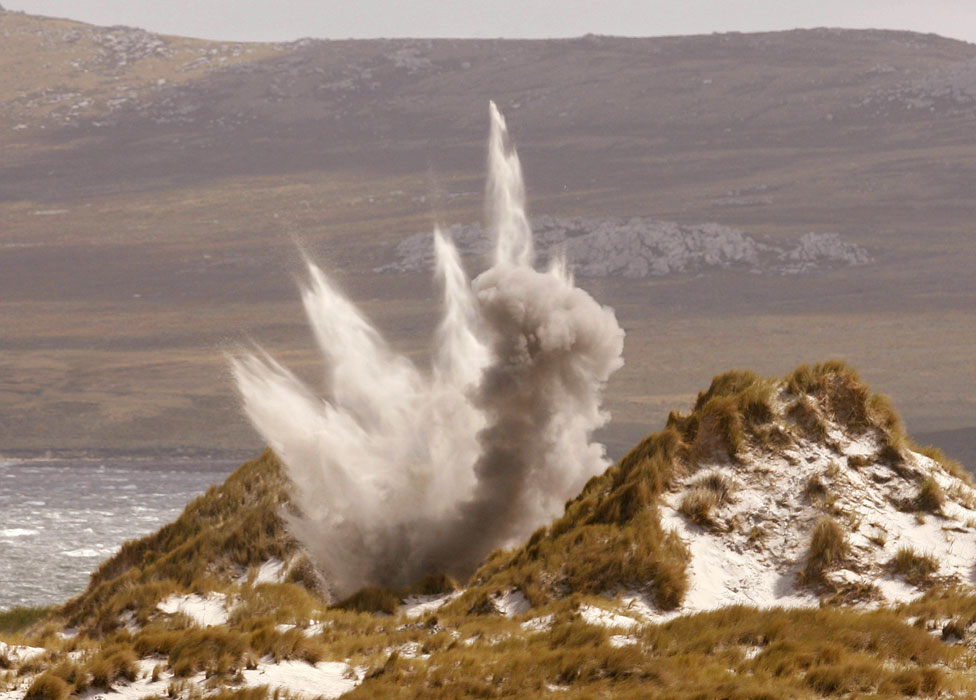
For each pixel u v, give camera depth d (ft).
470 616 300.20
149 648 253.03
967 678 224.74
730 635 254.47
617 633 261.85
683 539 307.37
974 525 313.73
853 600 286.66
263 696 225.15
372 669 250.98
